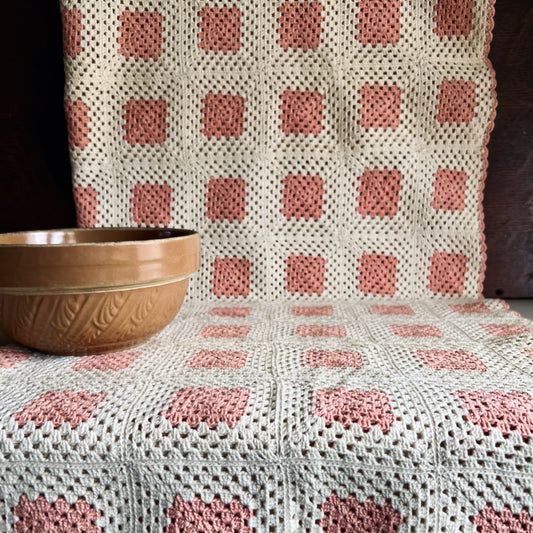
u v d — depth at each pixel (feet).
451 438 1.18
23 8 2.24
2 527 1.21
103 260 1.40
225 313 2.14
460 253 2.32
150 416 1.23
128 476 1.20
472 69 2.17
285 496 1.20
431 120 2.21
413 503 1.18
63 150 2.37
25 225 2.42
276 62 2.18
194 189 2.26
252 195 2.27
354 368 1.50
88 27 2.06
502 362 1.54
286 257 2.32
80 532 1.21
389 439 1.18
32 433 1.19
